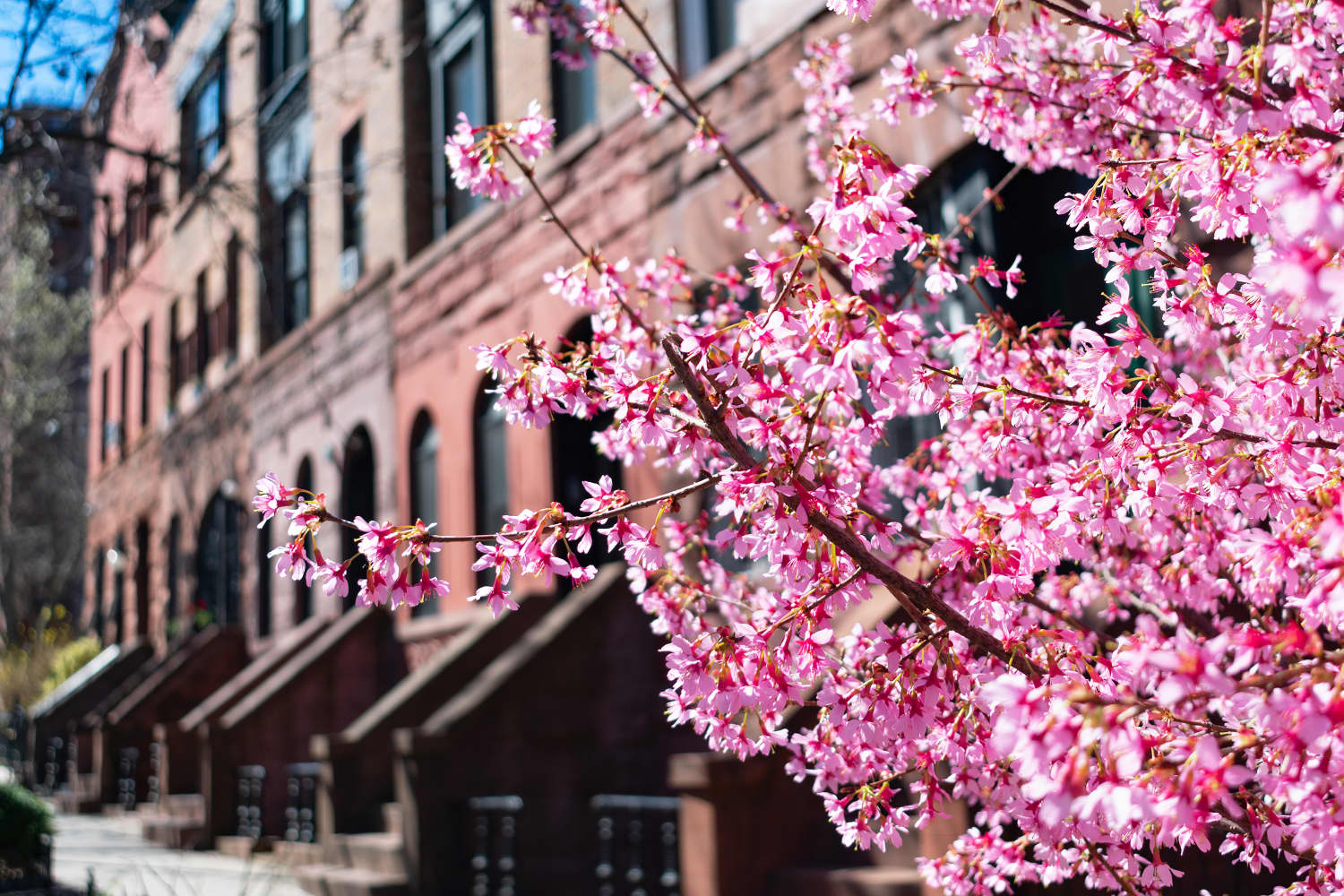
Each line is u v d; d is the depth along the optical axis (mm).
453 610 12516
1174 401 2629
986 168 7020
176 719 18297
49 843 10836
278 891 10555
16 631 25469
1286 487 2521
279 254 17297
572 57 5656
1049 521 2555
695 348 2477
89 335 29844
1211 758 1640
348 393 15328
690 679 2434
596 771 10000
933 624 2623
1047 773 1711
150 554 24578
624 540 2551
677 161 9547
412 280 13789
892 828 2916
